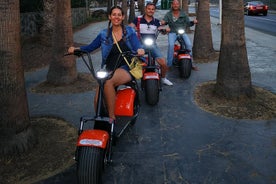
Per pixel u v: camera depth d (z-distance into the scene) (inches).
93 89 271.0
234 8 216.8
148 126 193.0
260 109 212.5
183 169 146.7
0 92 150.9
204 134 181.3
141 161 153.9
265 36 581.6
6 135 155.1
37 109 227.0
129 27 165.9
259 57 390.6
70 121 202.7
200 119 201.8
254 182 135.8
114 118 147.7
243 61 223.5
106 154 134.6
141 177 141.2
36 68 373.7
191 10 1697.8
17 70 154.0
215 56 386.6
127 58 163.2
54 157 158.4
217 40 541.3
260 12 1191.6
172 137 178.2
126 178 140.6
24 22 603.2
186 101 234.2
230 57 224.1
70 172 146.0
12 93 152.8
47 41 508.4
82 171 120.8
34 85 293.3
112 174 143.6
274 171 143.6
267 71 320.2
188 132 184.1
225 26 222.8
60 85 280.1
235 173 142.6
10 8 146.9
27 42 530.3
